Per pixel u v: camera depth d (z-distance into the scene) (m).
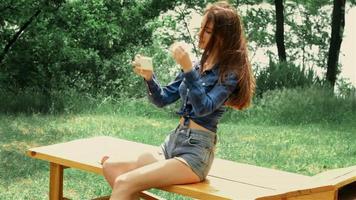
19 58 13.28
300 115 12.37
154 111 12.54
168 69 14.71
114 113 12.20
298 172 7.72
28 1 13.23
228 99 4.16
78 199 6.11
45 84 13.41
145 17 15.53
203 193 3.98
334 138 10.13
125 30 15.15
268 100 12.93
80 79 13.98
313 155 8.66
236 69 4.05
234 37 4.08
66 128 10.01
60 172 5.02
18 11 13.24
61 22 13.91
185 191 4.06
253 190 4.09
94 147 5.24
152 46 15.49
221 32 4.07
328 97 13.30
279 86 14.31
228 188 4.12
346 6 19.42
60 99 12.41
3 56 13.30
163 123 11.27
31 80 13.33
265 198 3.71
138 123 11.03
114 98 13.56
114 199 4.04
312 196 3.77
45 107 12.16
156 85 4.40
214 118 4.17
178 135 4.21
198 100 3.92
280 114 12.41
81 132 9.71
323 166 8.04
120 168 4.33
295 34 18.02
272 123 12.08
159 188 4.14
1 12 13.23
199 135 4.14
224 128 10.89
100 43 14.52
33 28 13.51
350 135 10.52
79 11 14.02
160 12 16.41
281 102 12.74
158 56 14.98
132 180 4.05
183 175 4.11
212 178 4.38
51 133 9.50
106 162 4.39
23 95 12.67
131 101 12.99
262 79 14.30
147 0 15.72
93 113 12.04
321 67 18.00
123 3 15.32
